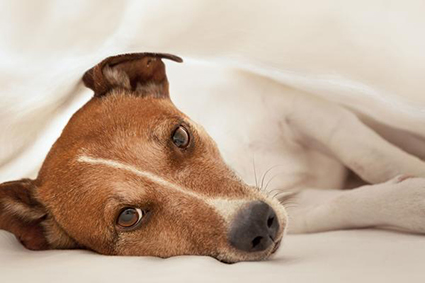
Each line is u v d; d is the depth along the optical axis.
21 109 0.46
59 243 0.48
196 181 0.46
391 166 0.56
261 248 0.44
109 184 0.46
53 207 0.48
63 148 0.49
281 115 0.60
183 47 0.43
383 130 0.60
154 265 0.40
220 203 0.45
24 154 0.52
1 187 0.48
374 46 0.41
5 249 0.46
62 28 0.40
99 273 0.39
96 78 0.51
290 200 0.57
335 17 0.41
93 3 0.40
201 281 0.36
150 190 0.46
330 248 0.43
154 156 0.47
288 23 0.41
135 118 0.48
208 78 0.60
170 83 0.60
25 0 0.39
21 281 0.38
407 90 0.42
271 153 0.60
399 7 0.40
